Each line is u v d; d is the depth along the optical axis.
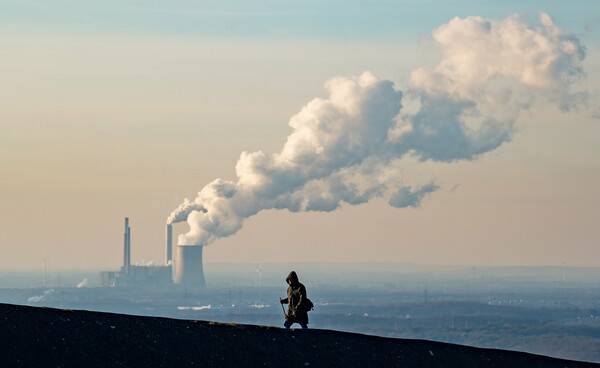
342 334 113.88
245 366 102.12
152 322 107.19
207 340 105.81
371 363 107.94
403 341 114.62
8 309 102.88
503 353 116.56
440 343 116.38
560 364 116.88
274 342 108.31
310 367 104.62
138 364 98.25
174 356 101.06
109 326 104.12
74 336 100.50
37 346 97.31
